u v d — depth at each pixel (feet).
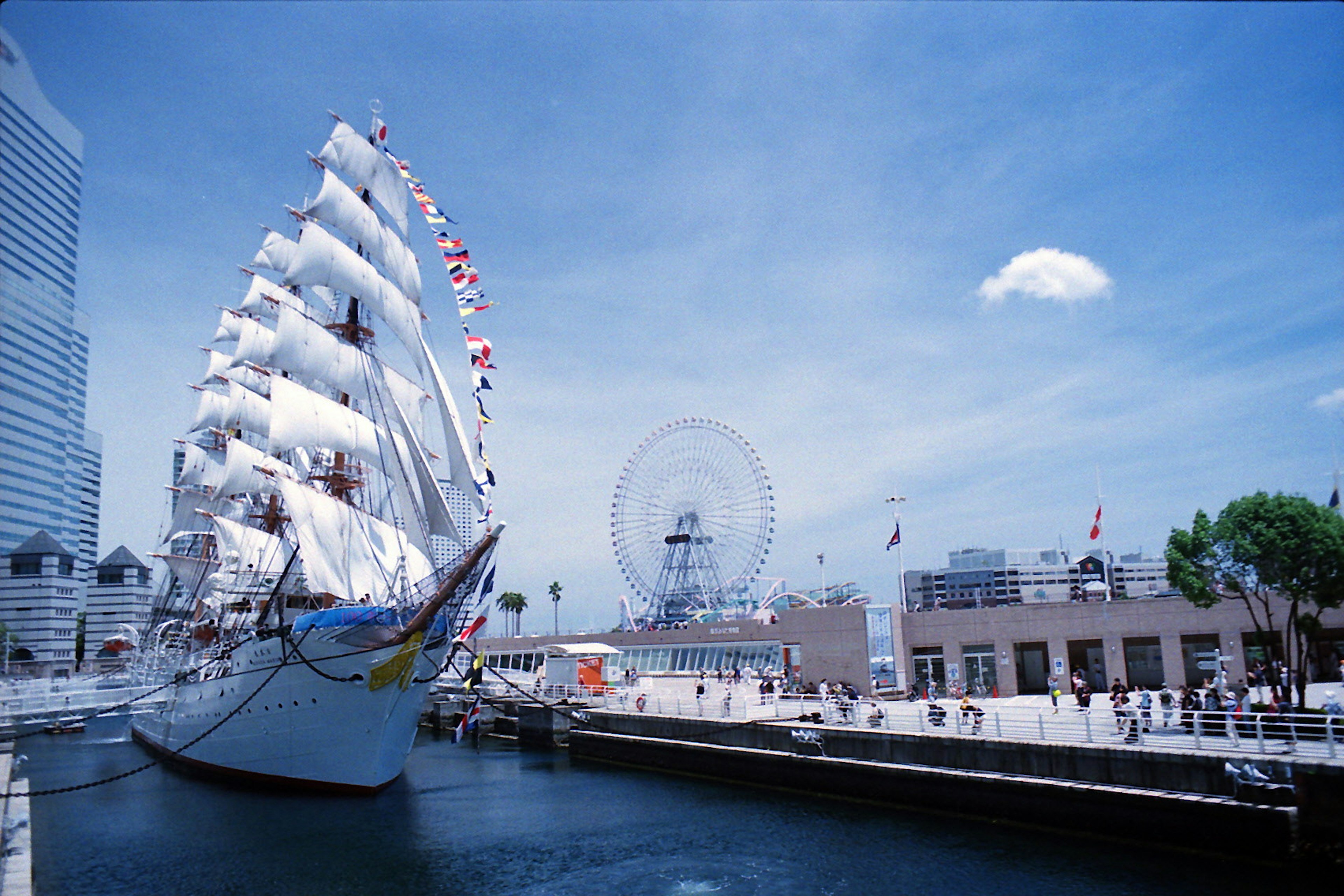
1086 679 225.56
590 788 174.70
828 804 149.69
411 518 207.51
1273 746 115.24
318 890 112.57
